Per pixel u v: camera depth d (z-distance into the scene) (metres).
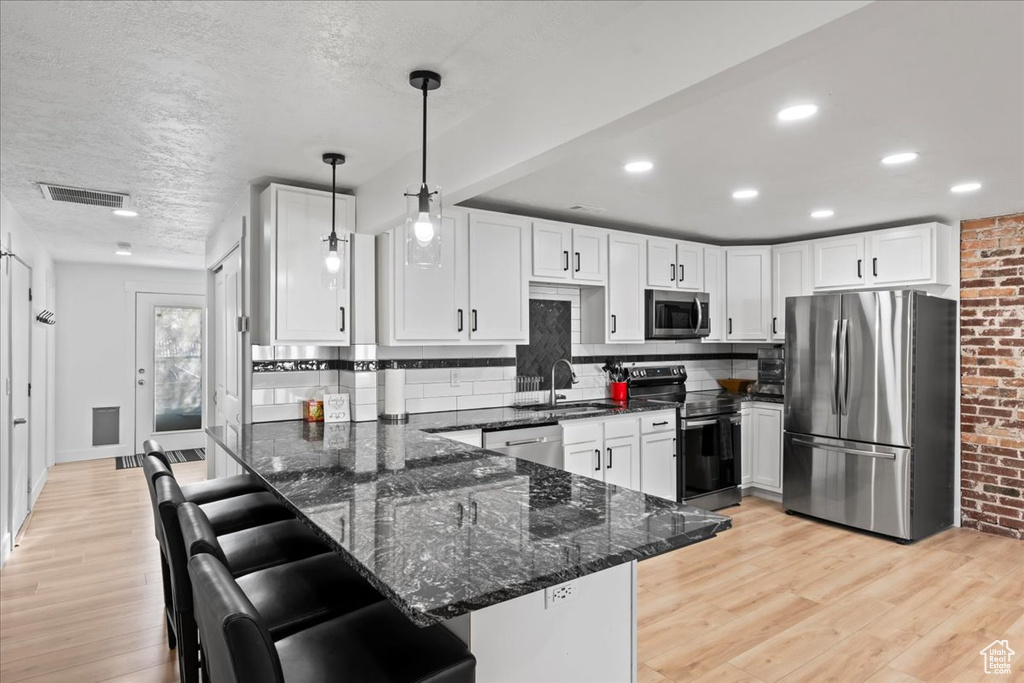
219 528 2.27
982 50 1.82
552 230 4.16
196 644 1.75
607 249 4.48
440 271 3.62
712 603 3.01
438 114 2.37
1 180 3.26
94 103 2.26
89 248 5.43
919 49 1.82
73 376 6.48
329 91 2.16
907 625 2.77
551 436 3.76
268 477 2.04
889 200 3.78
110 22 1.69
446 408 4.06
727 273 5.31
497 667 1.35
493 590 1.10
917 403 3.88
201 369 7.15
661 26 1.58
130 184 3.35
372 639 1.31
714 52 1.45
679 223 4.61
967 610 2.92
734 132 2.57
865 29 1.26
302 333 3.20
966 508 4.27
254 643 0.90
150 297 6.89
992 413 4.15
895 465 3.91
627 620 1.60
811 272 4.88
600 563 1.25
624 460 4.19
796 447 4.47
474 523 1.51
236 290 3.71
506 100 2.17
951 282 4.35
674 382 5.38
